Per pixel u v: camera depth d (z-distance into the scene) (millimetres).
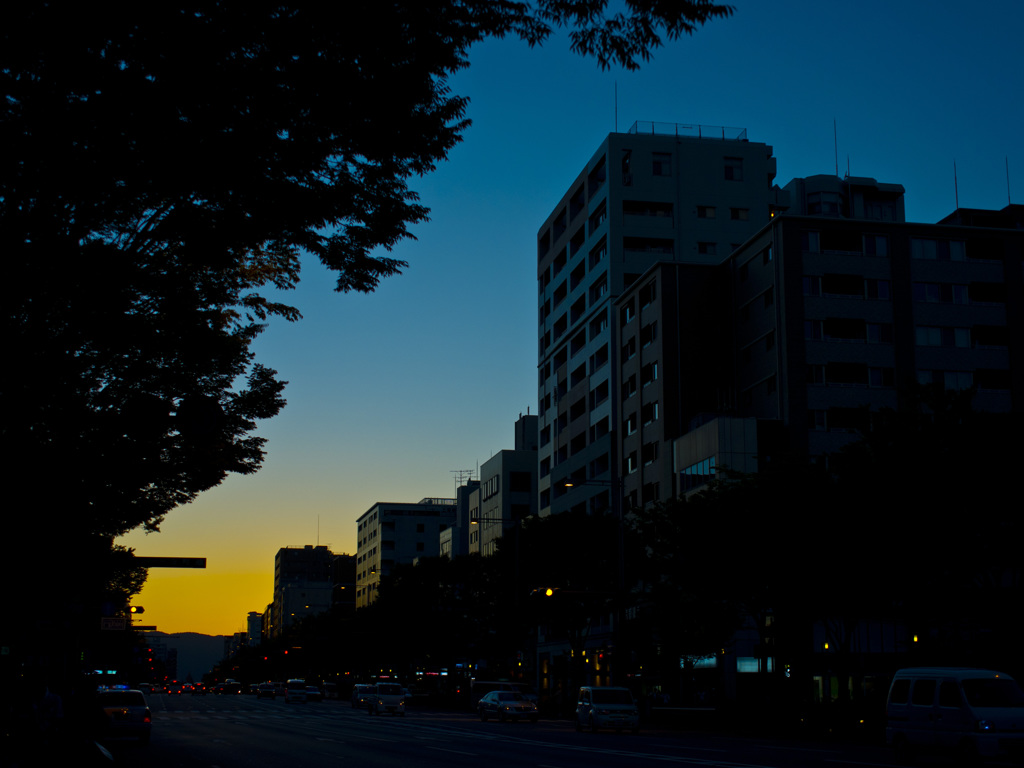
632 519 59000
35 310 12031
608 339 79500
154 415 15055
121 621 48875
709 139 82000
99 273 11469
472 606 71000
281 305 17656
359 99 10484
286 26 9766
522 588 59438
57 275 11148
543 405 98188
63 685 37125
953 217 75250
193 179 10391
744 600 41031
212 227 11445
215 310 15703
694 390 68312
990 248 65250
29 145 9656
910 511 32281
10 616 19000
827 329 62344
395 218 12336
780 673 41844
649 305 71688
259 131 10328
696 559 40062
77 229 11242
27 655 34750
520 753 26891
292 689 91875
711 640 43500
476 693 70750
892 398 61938
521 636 68062
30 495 14711
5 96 9398
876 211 84000
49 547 16547
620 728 39031
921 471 31875
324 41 10109
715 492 41062
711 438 59781
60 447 14531
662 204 80500
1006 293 64812
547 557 57969
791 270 62562
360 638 112688
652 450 70312
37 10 8867
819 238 63344
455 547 129000
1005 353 63875
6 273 10867
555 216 96125
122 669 90375
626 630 48750
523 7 9734
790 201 84625
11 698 23203
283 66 10109
